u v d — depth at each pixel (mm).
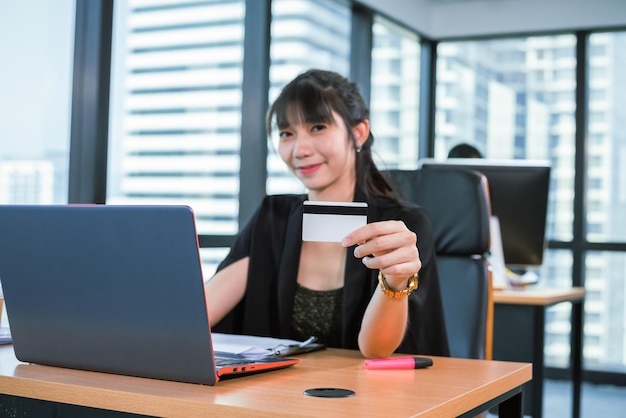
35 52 2648
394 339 1321
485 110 5609
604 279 5223
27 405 1043
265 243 1697
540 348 2684
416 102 5641
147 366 1032
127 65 3047
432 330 1601
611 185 5285
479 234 2033
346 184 1662
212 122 3523
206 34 3471
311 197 1670
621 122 5277
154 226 967
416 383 1062
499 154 5570
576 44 5348
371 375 1128
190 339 987
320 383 1047
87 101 2873
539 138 5465
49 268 1073
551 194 5391
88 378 1046
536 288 3137
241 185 3711
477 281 1995
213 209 3533
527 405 2930
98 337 1063
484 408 1057
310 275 1630
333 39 4582
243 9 3723
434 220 2080
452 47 5691
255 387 1003
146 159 3143
